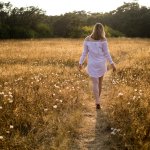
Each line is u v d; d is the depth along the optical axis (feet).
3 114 20.30
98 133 18.81
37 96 24.62
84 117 21.77
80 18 249.96
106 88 31.73
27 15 230.27
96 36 23.61
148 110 21.04
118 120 19.62
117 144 16.84
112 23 271.08
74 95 25.95
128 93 25.25
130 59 51.88
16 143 16.49
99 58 23.65
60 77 34.42
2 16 219.61
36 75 35.29
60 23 239.91
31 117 19.98
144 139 16.72
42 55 59.00
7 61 51.16
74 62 49.96
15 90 26.12
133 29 262.88
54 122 19.70
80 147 16.90
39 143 16.94
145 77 33.12
